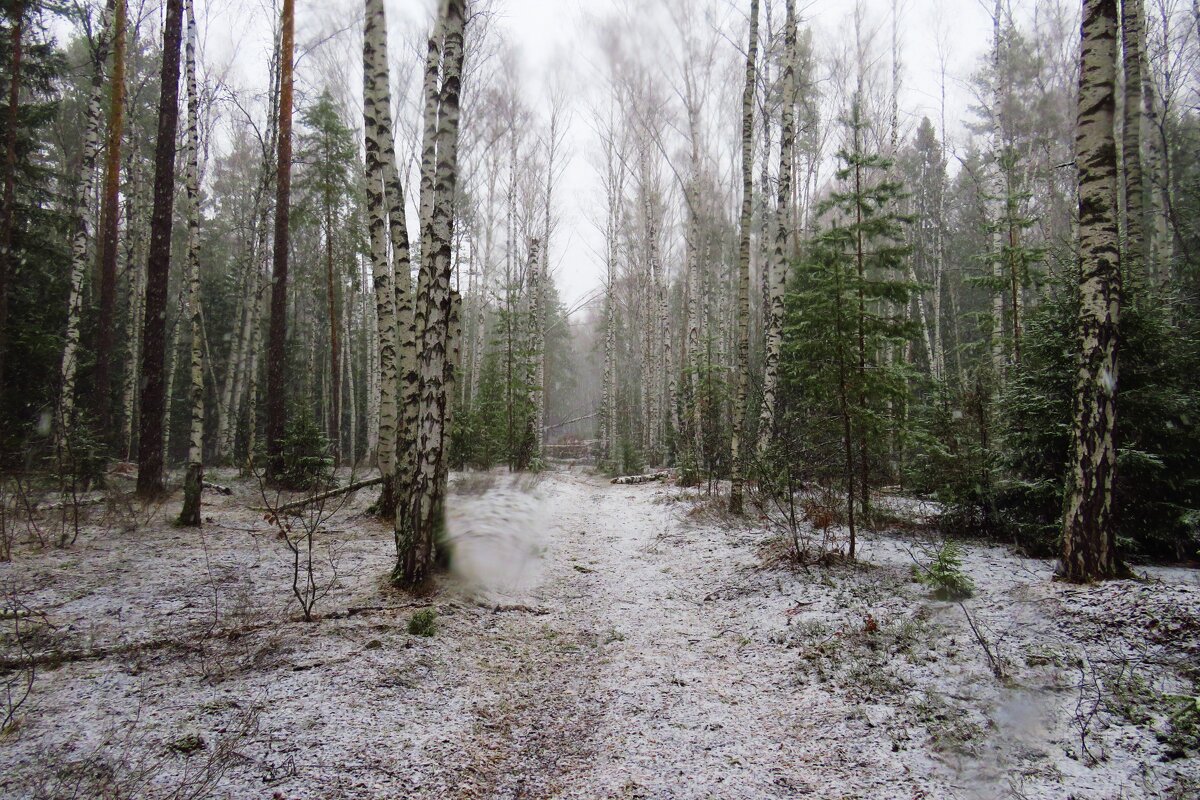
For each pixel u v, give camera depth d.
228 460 21.97
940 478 9.34
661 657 5.49
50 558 7.23
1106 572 5.81
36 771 3.14
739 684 4.84
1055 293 8.63
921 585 6.41
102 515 9.88
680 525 11.52
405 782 3.39
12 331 13.16
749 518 11.19
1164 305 7.89
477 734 4.07
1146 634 4.47
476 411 21.27
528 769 3.71
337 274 26.42
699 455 17.55
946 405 10.33
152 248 11.56
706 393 17.59
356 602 6.18
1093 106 5.97
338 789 3.24
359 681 4.43
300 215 21.17
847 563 7.55
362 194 24.52
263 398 25.67
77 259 13.45
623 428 32.06
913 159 30.70
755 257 26.98
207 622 5.39
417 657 4.98
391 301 11.30
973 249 31.00
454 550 7.48
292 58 15.53
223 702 4.02
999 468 8.54
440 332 6.84
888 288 7.94
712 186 26.64
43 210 14.48
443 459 7.28
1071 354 7.55
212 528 9.58
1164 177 13.21
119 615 5.49
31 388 13.71
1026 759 3.38
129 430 21.47
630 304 34.34
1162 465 6.64
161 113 11.45
